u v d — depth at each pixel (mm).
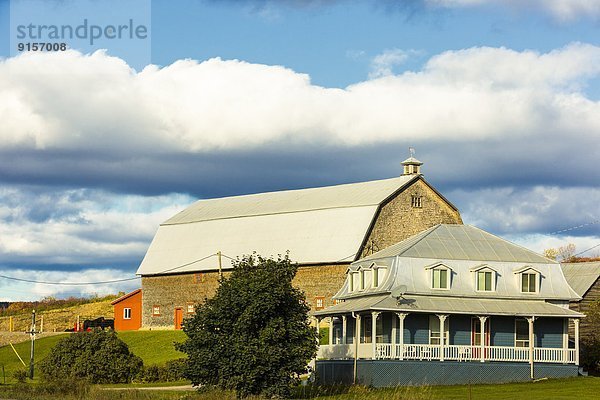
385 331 82375
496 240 88750
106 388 81688
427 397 67188
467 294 83438
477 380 79938
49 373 95750
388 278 83312
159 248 142375
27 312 178875
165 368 95688
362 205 120000
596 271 102500
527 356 82000
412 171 123562
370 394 70562
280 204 133750
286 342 71875
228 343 70500
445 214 123750
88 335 96562
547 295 85438
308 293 120000
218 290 73125
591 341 94438
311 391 74688
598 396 68812
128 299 143000
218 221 137875
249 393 70125
